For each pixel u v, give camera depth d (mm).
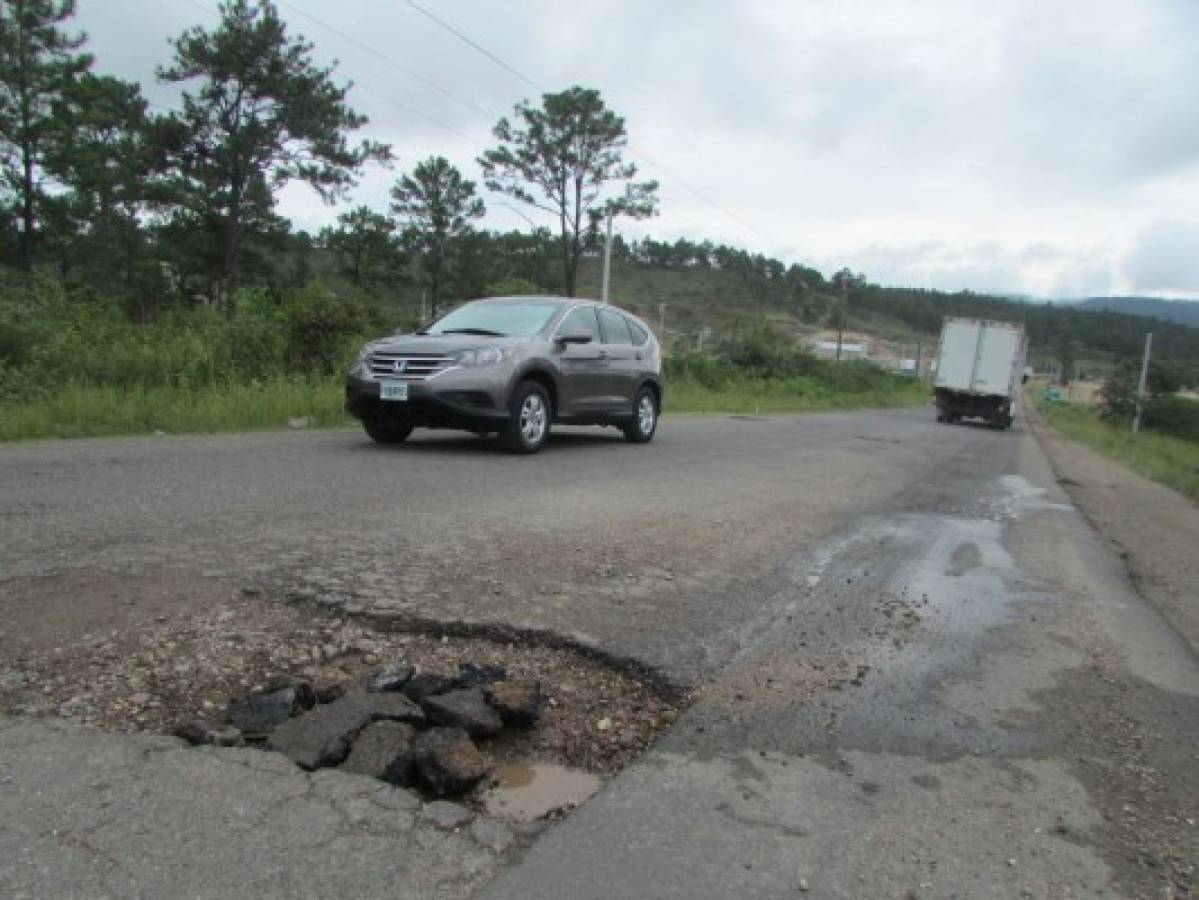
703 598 4488
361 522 5484
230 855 2129
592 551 5207
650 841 2328
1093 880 2281
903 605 4762
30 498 5664
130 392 11305
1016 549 6793
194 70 38125
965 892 2191
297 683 3115
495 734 2906
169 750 2596
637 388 11062
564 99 43219
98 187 40938
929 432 23344
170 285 44469
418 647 3564
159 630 3477
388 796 2430
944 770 2850
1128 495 12992
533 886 2105
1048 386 110250
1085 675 3891
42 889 1968
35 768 2455
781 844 2352
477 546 5078
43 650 3236
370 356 8797
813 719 3158
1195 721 3436
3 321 12375
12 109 37344
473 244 58969
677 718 3107
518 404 8891
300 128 39188
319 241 58656
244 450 8375
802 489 8695
